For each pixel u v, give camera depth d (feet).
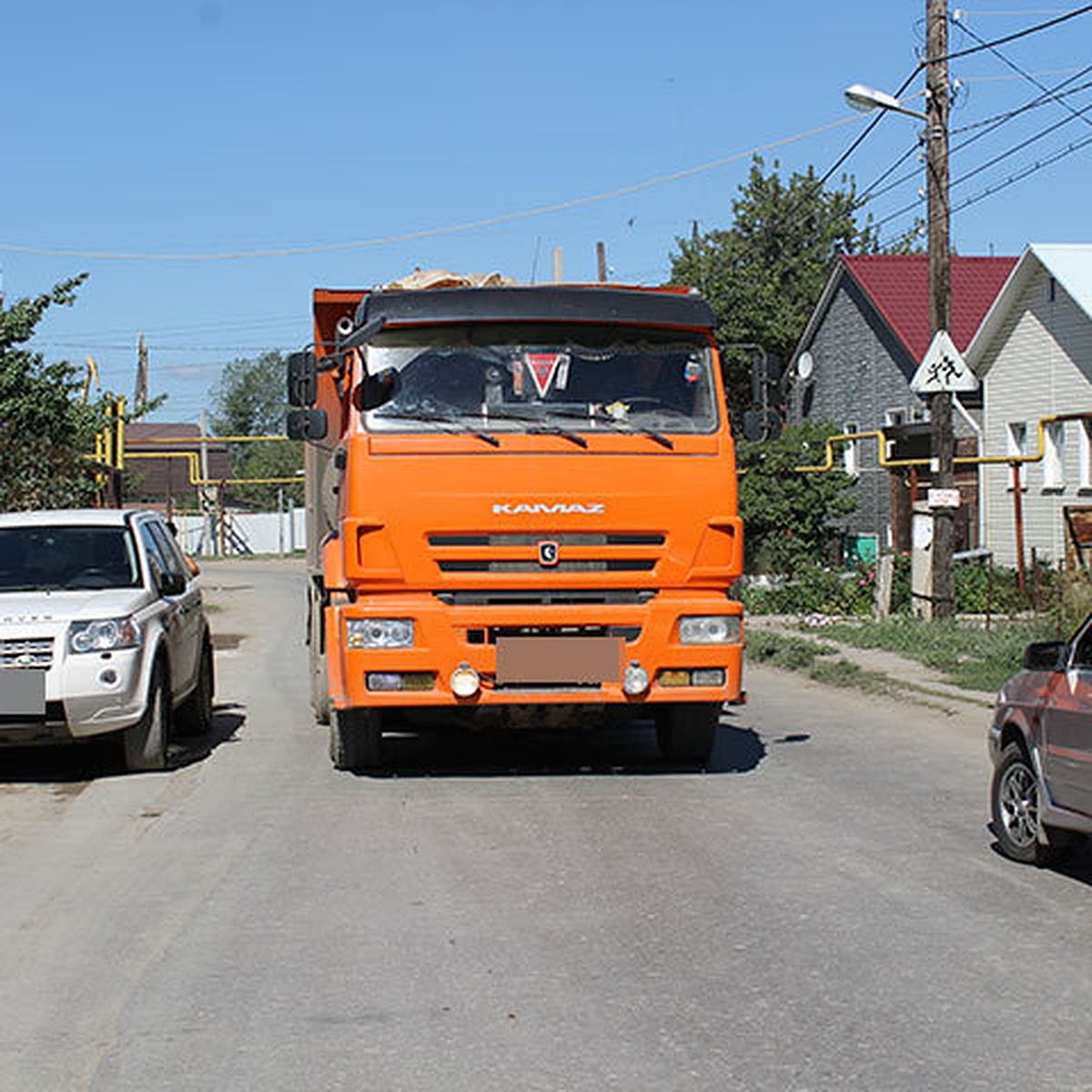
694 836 28.40
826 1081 15.85
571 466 32.76
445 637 32.37
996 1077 15.94
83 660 34.32
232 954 20.97
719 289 151.43
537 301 33.35
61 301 74.23
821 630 71.97
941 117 66.33
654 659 32.86
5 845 28.48
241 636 83.10
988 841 28.04
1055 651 25.09
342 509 33.73
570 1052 16.85
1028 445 97.76
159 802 32.78
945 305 66.69
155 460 270.46
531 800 32.40
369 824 29.94
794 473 102.78
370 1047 17.10
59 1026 18.04
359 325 33.01
